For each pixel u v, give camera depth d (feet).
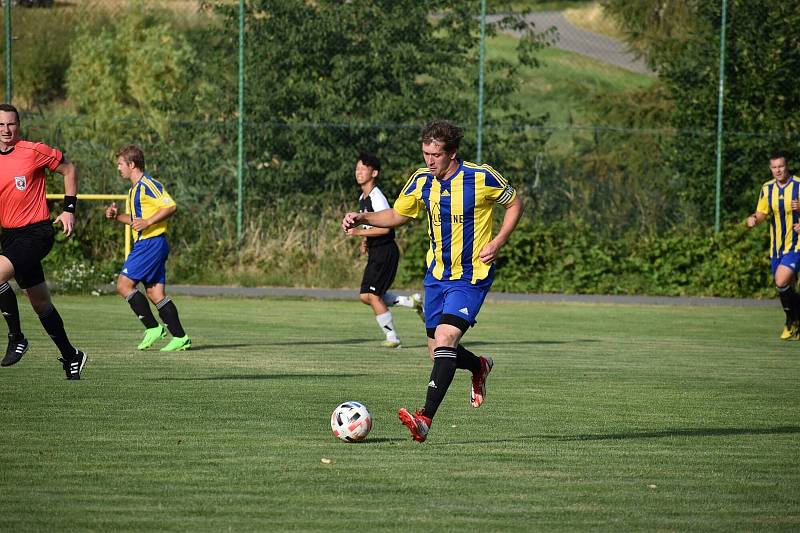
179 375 108.17
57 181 221.05
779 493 63.05
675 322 179.01
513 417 88.43
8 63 228.63
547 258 222.07
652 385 108.78
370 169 137.80
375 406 91.97
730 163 232.12
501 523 55.36
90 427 79.36
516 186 232.73
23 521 54.34
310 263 226.58
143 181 130.21
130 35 311.27
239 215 227.20
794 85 233.76
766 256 218.38
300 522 54.90
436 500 59.88
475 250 77.77
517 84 238.89
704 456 73.56
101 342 136.26
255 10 233.14
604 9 305.32
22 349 93.50
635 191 233.55
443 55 236.43
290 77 233.76
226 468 66.80
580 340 151.43
